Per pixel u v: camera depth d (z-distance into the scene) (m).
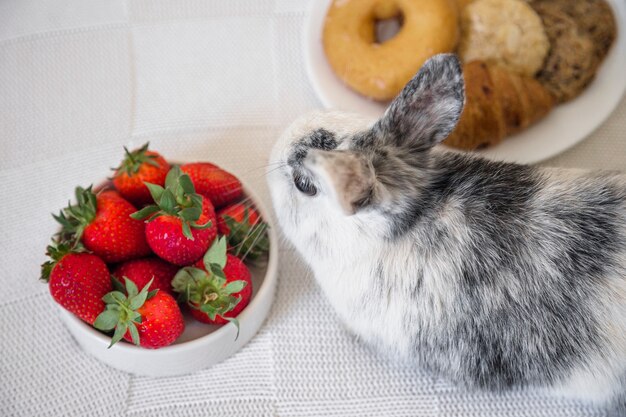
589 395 0.43
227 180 0.45
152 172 0.44
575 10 0.54
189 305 0.42
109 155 0.52
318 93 0.53
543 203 0.41
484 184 0.41
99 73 0.55
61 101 0.54
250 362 0.46
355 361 0.46
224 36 0.57
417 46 0.51
